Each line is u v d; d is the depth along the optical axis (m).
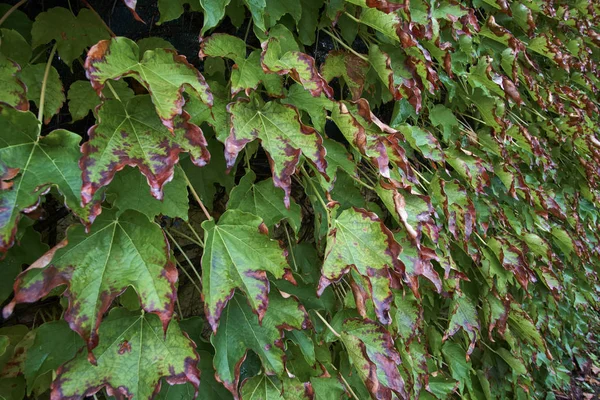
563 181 1.58
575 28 1.48
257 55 0.58
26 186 0.41
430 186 0.84
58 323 0.49
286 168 0.54
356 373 0.77
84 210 0.42
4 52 0.50
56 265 0.43
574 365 2.02
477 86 0.96
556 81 1.50
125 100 0.55
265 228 0.54
